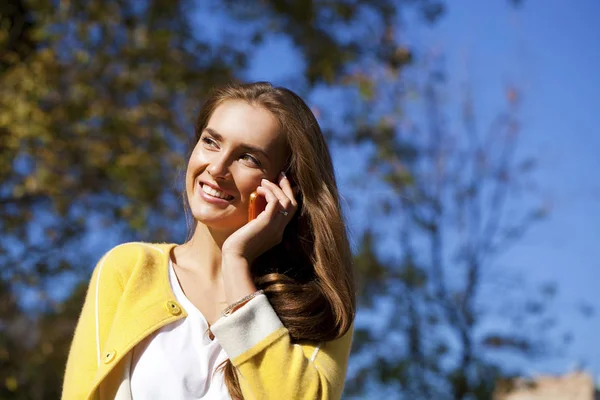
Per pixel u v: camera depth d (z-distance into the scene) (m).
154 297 2.65
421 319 14.20
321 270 2.92
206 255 2.82
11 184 9.41
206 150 2.84
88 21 9.89
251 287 2.69
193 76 10.20
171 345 2.59
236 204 2.82
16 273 9.28
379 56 11.47
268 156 2.87
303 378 2.59
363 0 11.21
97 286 2.68
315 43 10.79
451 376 14.23
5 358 9.96
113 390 2.53
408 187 13.12
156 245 2.86
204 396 2.56
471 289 15.01
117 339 2.54
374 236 13.39
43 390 10.28
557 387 15.59
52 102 9.60
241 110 2.88
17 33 9.89
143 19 10.31
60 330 10.14
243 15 10.77
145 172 9.54
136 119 9.69
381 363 13.94
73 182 9.52
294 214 3.02
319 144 3.04
